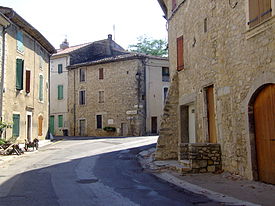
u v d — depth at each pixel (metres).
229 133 8.85
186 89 12.49
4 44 17.64
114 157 14.16
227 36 9.01
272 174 7.14
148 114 30.78
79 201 6.04
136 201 5.99
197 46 11.30
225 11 9.14
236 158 8.45
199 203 5.79
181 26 13.23
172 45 14.68
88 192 6.89
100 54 37.78
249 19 7.73
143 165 11.65
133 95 30.67
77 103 34.59
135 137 26.69
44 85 25.34
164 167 10.59
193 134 12.52
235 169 8.50
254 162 7.73
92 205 5.71
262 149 7.51
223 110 9.23
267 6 7.02
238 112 8.38
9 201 6.11
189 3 12.25
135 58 30.89
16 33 19.47
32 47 22.33
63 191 7.03
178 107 13.32
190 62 12.05
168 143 12.98
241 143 8.23
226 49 9.06
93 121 33.16
